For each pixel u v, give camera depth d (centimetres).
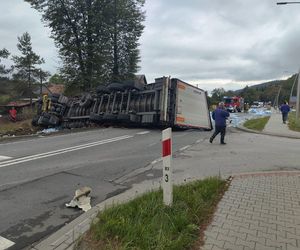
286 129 1972
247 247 370
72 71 3366
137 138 1412
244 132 1816
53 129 2180
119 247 357
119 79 3641
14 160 906
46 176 730
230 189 591
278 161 902
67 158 939
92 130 1792
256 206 500
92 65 3388
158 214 431
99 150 1085
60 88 4109
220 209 486
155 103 1720
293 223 436
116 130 1778
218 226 425
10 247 402
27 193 607
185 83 1836
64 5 3294
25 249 398
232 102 5894
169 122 1723
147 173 764
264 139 1456
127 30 3775
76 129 1842
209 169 801
